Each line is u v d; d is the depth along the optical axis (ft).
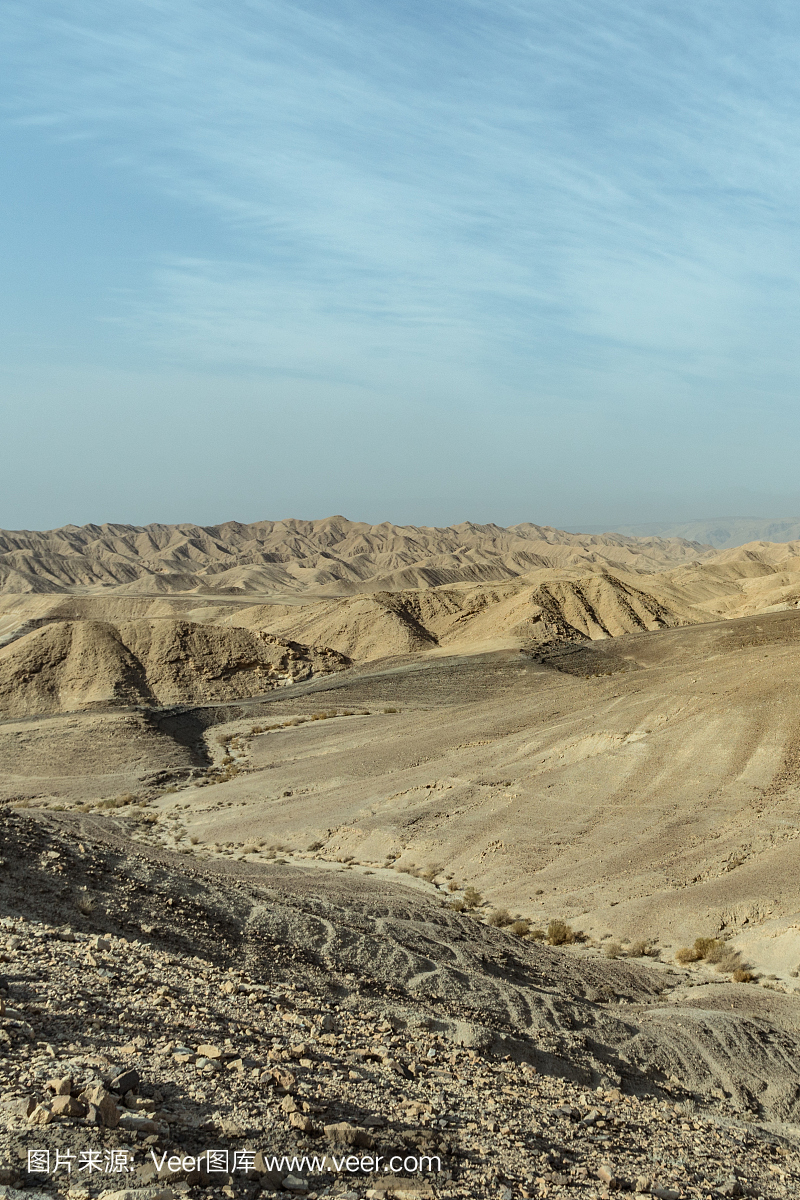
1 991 29.48
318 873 104.99
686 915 91.20
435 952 68.28
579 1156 29.66
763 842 102.42
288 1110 24.09
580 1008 60.44
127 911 54.75
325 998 49.26
